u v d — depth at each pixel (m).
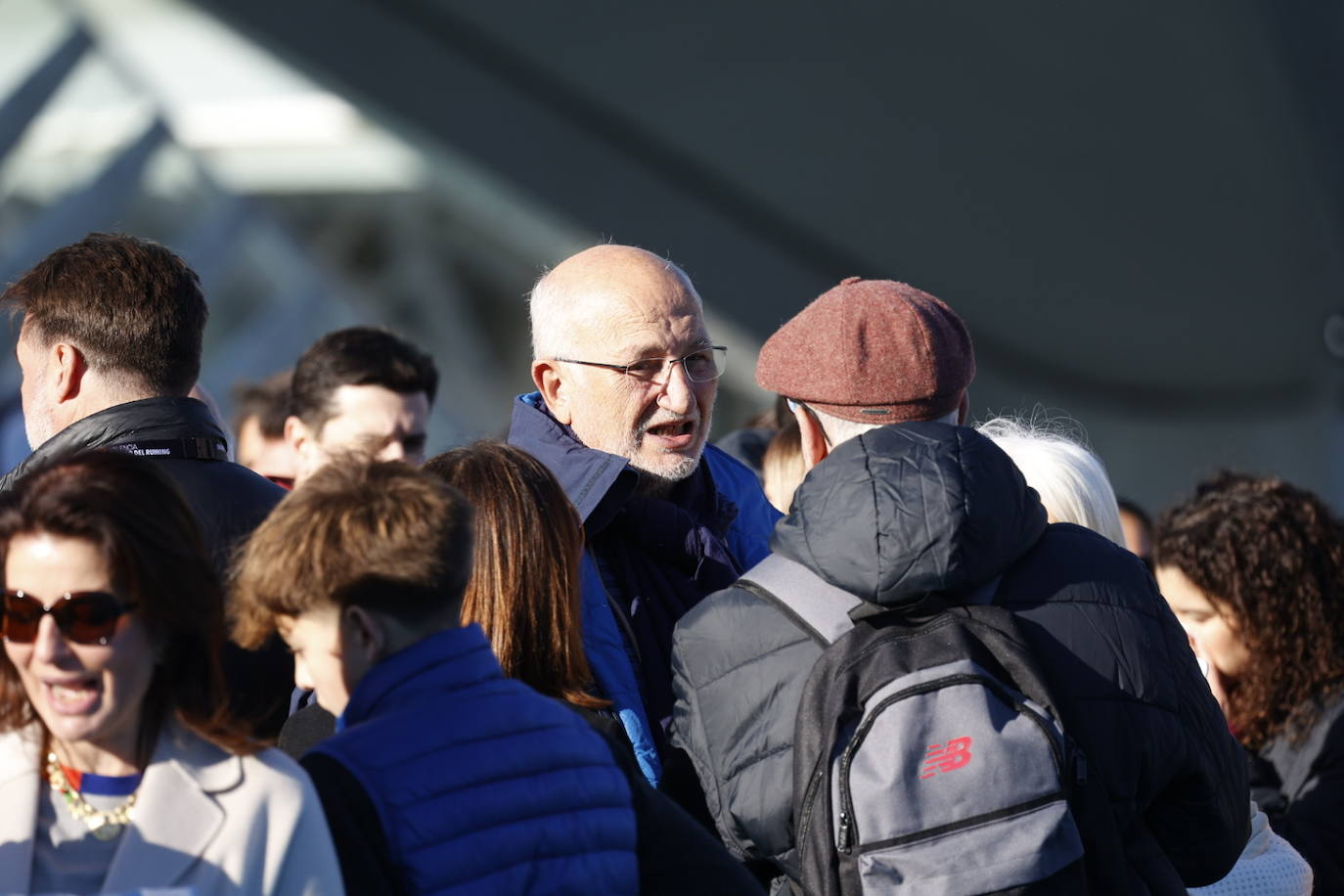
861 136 35.69
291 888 4.57
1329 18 31.00
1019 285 41.69
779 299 39.94
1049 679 5.70
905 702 5.54
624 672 7.13
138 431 7.07
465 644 5.29
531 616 6.27
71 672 4.46
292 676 6.84
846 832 5.46
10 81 34.56
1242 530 8.73
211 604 4.70
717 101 34.97
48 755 4.69
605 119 36.12
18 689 4.65
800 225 39.38
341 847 4.78
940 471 5.82
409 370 11.95
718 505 8.54
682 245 38.31
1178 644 6.12
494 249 45.84
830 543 5.82
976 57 32.34
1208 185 36.00
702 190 38.16
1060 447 7.81
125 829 4.58
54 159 39.94
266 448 13.38
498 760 5.09
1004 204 37.81
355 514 5.11
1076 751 5.60
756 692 5.92
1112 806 5.73
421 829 4.88
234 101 41.31
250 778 4.65
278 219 35.66
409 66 33.75
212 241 32.69
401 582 5.08
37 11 38.56
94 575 4.44
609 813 5.30
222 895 4.49
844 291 6.99
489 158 35.53
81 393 7.25
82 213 29.89
